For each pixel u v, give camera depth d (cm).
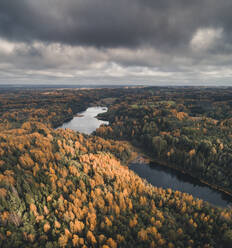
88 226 6381
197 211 7300
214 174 10794
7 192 7038
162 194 8462
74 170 9156
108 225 6334
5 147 11219
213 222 6650
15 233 5753
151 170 13025
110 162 11181
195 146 13262
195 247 5819
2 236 5572
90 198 7662
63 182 8206
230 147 12650
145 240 5734
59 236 5962
